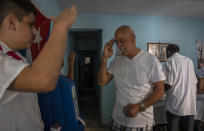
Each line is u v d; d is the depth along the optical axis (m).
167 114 1.92
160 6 2.35
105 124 2.85
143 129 0.99
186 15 2.86
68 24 0.33
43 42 1.19
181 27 2.99
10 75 0.29
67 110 0.81
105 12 2.69
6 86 0.29
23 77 0.29
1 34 0.39
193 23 3.03
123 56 1.10
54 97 0.80
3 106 0.45
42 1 1.24
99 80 1.16
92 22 2.74
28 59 0.90
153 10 2.56
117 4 2.27
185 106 1.72
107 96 2.84
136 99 1.00
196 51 3.08
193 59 3.09
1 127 0.45
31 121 0.58
